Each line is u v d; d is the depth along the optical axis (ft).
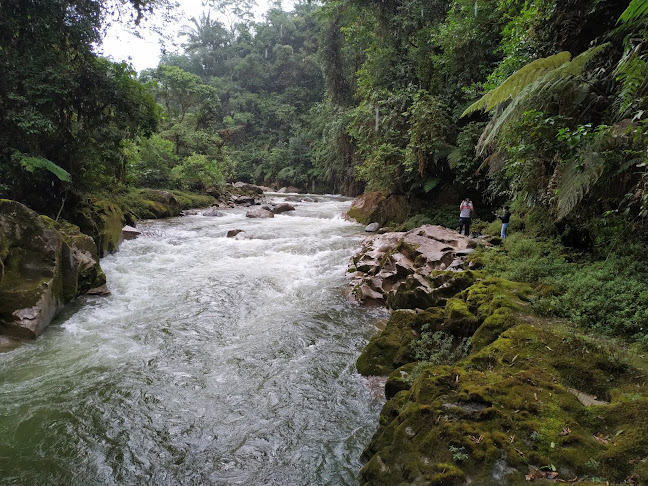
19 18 29.71
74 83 32.14
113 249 36.24
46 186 34.19
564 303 16.11
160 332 20.85
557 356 12.22
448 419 9.73
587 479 7.77
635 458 7.82
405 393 12.59
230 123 156.97
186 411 14.37
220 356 18.47
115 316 22.81
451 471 8.36
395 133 52.65
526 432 9.02
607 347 12.73
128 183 59.57
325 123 103.24
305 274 31.45
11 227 21.56
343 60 82.23
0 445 12.41
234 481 11.26
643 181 16.10
